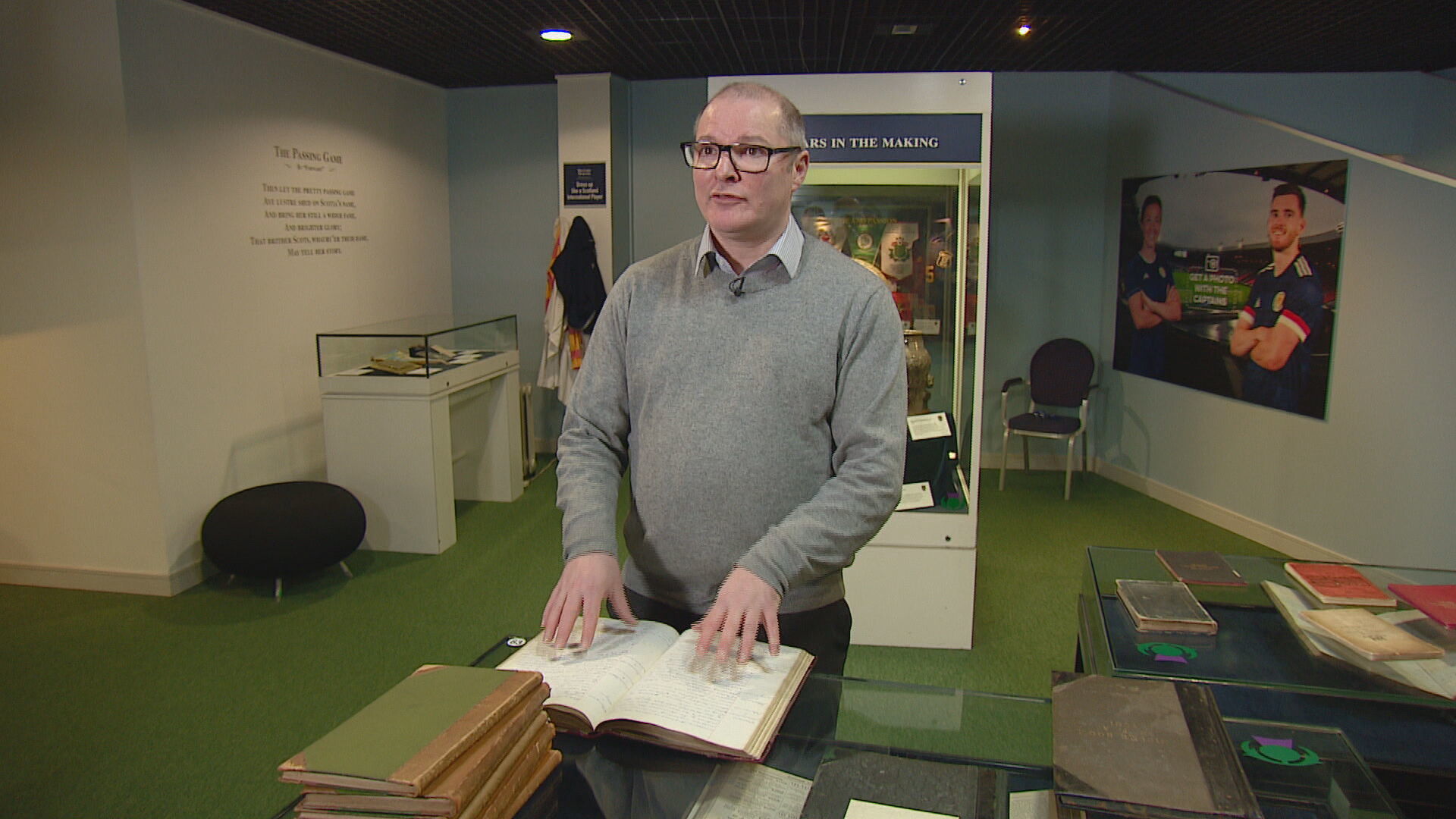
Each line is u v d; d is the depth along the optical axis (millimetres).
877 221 3176
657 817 936
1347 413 4008
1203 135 4848
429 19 4133
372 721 907
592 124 5656
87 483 3832
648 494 1513
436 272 6078
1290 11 3709
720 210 1377
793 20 4148
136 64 3594
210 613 3672
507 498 5281
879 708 1129
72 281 3686
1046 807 967
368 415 4312
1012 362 5996
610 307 1591
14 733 2754
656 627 1299
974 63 5219
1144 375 5441
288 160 4527
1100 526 4848
